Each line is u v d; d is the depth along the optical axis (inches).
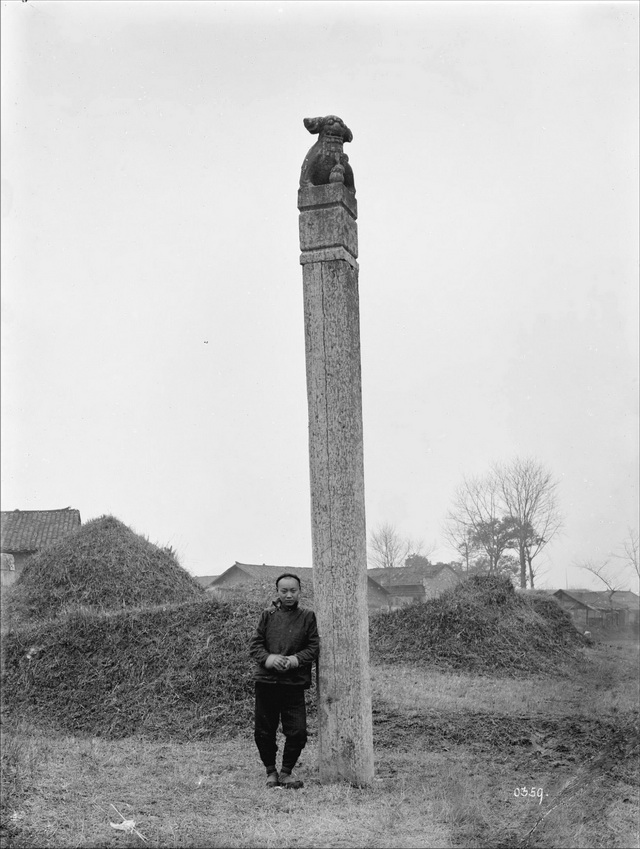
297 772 241.1
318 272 231.6
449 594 595.8
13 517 1012.5
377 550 1466.5
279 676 222.1
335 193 231.0
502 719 307.1
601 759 246.1
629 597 1021.2
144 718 332.8
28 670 379.2
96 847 171.9
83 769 244.4
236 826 185.5
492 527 1159.0
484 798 209.0
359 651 220.2
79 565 515.8
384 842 176.4
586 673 515.2
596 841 183.6
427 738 285.3
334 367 228.2
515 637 563.5
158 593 503.8
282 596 224.2
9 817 187.8
